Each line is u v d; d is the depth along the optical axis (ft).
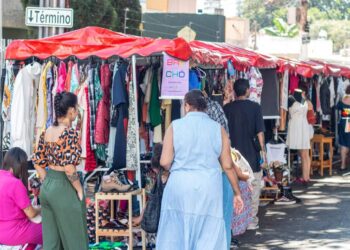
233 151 29.91
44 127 31.65
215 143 23.06
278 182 44.96
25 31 86.22
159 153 26.81
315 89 59.57
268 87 44.37
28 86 31.81
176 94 30.04
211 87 36.68
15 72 33.12
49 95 31.76
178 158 22.95
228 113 33.83
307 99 52.19
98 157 31.22
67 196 25.02
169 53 29.53
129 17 91.04
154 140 32.07
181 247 22.66
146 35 112.16
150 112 31.99
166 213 22.90
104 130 30.99
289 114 50.31
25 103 31.71
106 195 29.37
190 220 22.49
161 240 22.91
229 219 26.84
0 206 25.93
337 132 65.31
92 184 33.42
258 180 35.01
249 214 33.47
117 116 30.50
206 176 22.68
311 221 38.93
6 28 83.97
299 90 50.34
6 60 32.07
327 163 59.26
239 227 32.60
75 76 31.04
